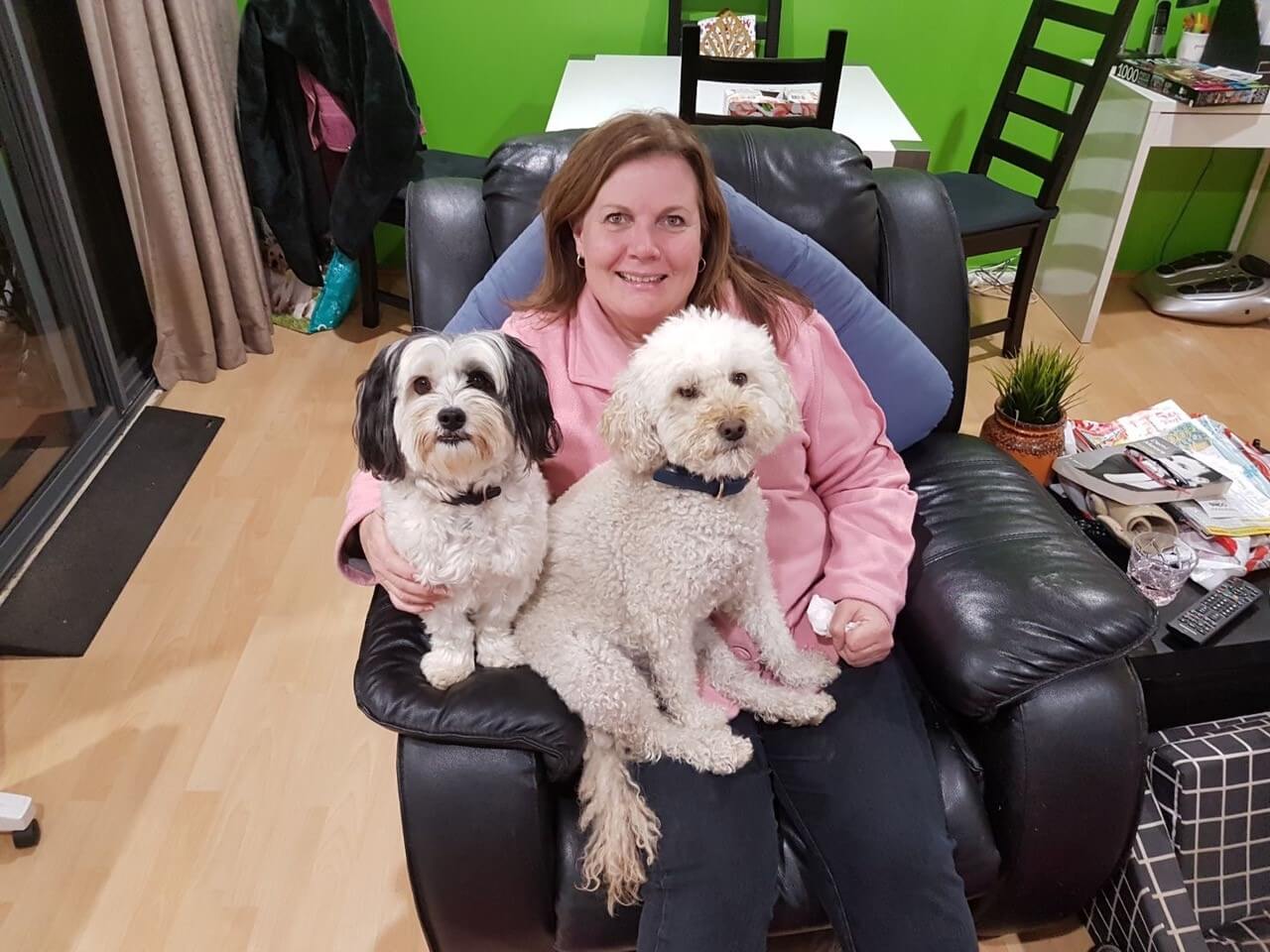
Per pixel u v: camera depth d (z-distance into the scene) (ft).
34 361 7.86
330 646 6.64
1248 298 10.55
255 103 9.22
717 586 4.02
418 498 3.82
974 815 4.06
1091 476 5.50
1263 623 4.78
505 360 3.78
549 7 10.29
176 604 6.94
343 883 5.19
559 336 4.52
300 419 8.96
